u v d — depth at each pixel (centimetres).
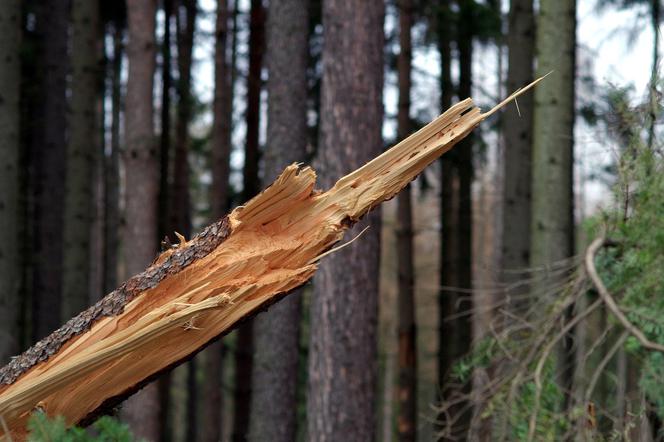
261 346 762
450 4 1121
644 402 318
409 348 1022
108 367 205
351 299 564
